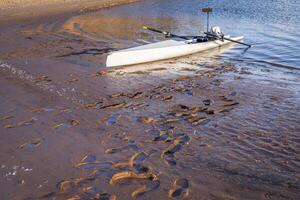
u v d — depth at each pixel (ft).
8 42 42.80
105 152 17.54
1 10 69.92
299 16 61.31
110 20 60.29
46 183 15.01
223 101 24.34
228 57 36.76
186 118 21.63
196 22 58.70
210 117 21.74
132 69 32.27
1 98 24.88
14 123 20.99
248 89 26.66
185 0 90.12
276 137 19.02
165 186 14.74
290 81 28.60
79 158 16.99
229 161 16.69
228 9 72.95
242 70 31.83
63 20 58.65
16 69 31.55
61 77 29.53
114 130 20.02
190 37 40.86
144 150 17.74
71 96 25.29
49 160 16.84
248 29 51.96
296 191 14.40
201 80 28.99
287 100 24.27
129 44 42.01
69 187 14.70
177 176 15.47
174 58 36.24
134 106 23.58
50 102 24.16
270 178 15.31
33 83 27.91
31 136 19.35
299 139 18.71
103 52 38.09
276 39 44.68
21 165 16.42
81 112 22.56
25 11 68.90
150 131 19.88
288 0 82.53
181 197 14.05
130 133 19.63
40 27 52.60
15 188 14.67
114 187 14.69
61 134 19.57
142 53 33.83
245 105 23.54
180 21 59.77
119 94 25.84
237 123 20.83
